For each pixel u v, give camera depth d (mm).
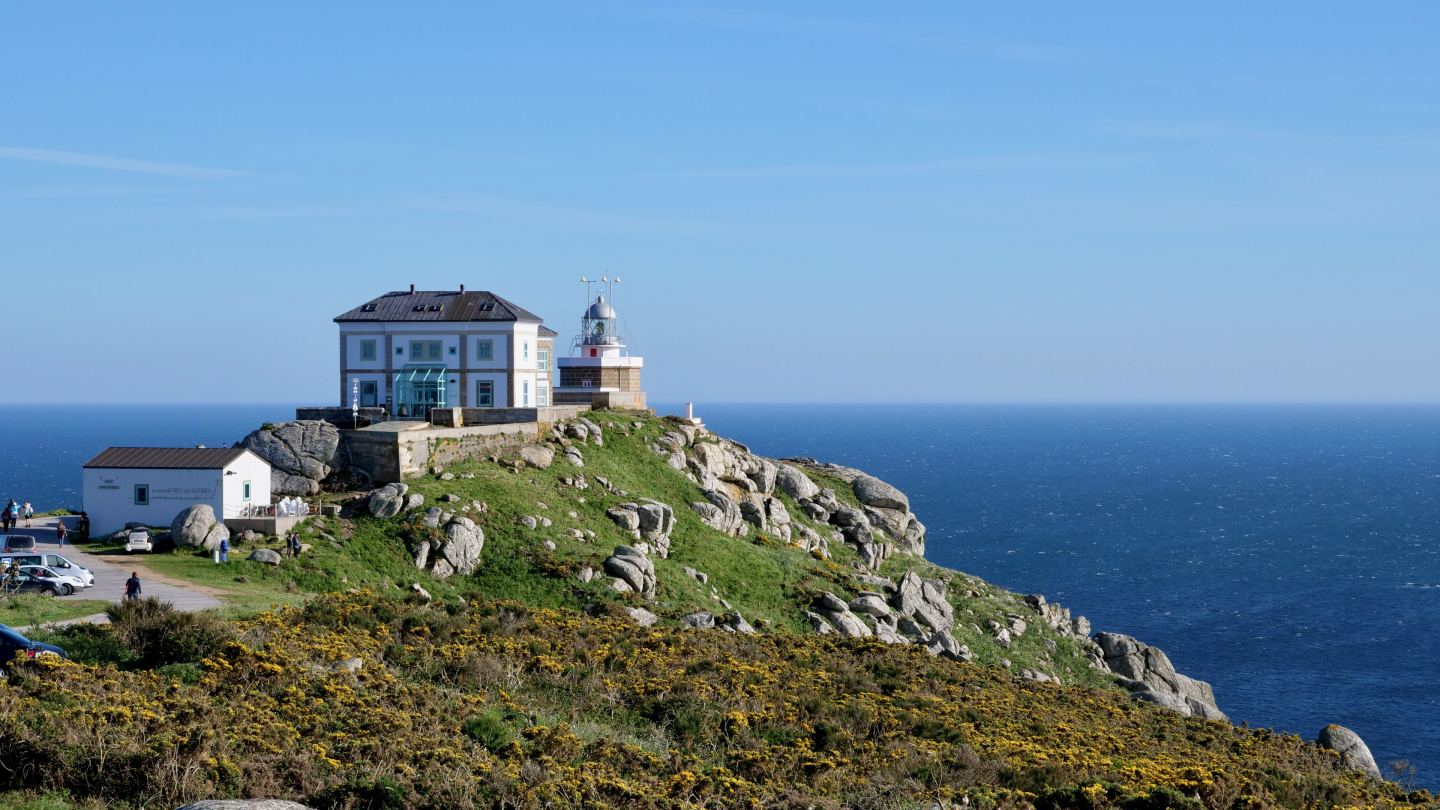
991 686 50062
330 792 24641
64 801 23312
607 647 44031
